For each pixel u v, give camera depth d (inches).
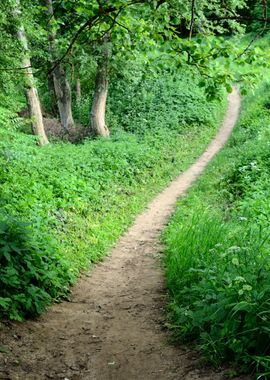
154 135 976.3
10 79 521.7
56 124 1066.7
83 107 1186.6
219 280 202.8
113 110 1140.5
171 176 763.4
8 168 470.0
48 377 171.5
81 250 364.2
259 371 151.4
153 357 188.2
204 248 282.4
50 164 555.5
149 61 255.0
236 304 166.6
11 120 603.8
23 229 255.0
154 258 373.4
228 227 323.3
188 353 185.5
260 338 159.0
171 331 214.8
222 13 309.9
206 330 192.1
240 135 902.4
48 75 260.4
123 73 871.1
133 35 243.3
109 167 650.8
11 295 223.0
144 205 590.9
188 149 951.6
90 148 728.3
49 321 232.5
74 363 185.5
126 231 475.5
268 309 162.9
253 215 388.2
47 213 393.4
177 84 1243.8
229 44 227.0
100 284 313.6
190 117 1128.2
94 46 716.0
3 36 505.4
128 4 209.6
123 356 192.2
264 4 201.2
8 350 185.9
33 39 641.6
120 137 895.1
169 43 228.1
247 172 553.3
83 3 218.2
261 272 190.9
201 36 228.4
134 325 231.5
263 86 1216.2
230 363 164.4
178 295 247.9
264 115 968.9
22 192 409.7
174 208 577.6
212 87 236.8
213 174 690.2
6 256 229.1
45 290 263.3
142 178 693.3
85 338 213.5
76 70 901.2
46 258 277.4
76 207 449.4
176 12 235.5
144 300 272.1
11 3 473.1
